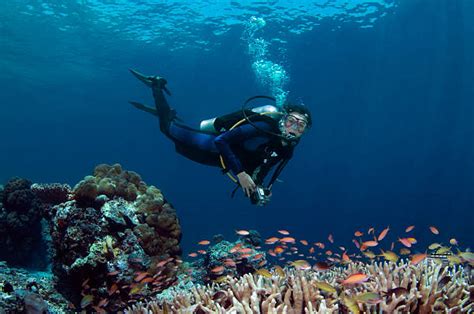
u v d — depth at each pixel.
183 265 6.46
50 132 84.19
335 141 60.06
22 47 32.50
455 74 39.22
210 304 3.03
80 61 36.72
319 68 38.75
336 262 6.12
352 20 29.53
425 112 47.88
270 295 2.83
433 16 29.50
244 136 4.27
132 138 85.38
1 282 3.95
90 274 5.20
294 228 49.34
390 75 40.31
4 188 7.66
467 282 3.55
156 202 6.22
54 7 25.94
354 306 2.57
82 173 114.50
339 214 55.16
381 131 54.53
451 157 52.12
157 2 26.50
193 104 57.47
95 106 57.34
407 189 56.06
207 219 54.69
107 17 27.97
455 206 48.50
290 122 4.18
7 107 60.22
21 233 7.35
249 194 4.20
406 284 3.04
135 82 44.91
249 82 45.06
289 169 66.62
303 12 28.14
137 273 5.18
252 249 6.46
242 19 29.22
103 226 5.58
